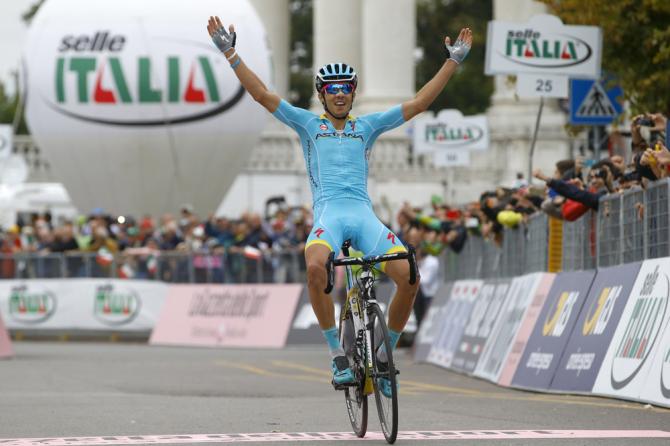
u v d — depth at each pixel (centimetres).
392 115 2389
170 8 7819
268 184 10462
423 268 5772
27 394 3516
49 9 8050
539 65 4291
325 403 3173
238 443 2305
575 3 4394
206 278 6812
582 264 3491
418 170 10919
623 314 3023
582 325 3256
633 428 2423
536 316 3606
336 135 2362
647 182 2988
